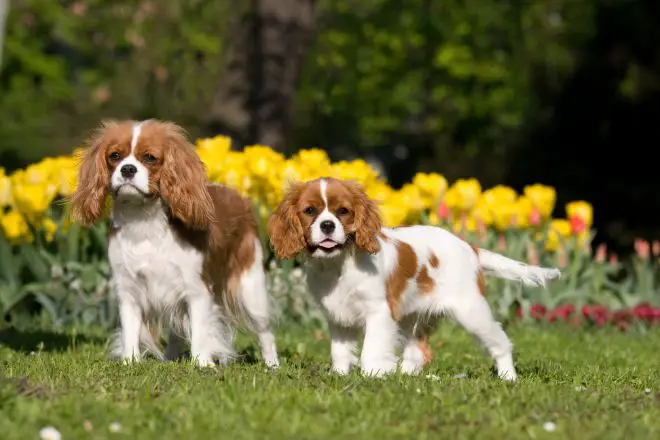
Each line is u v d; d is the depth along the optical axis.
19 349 10.48
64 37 25.00
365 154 37.59
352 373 8.14
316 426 6.23
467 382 7.73
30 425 6.06
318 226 8.26
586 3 31.31
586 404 6.96
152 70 23.83
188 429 6.05
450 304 8.83
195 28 23.80
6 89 26.03
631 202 28.06
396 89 30.94
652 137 27.88
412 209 14.13
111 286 12.48
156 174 8.61
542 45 31.67
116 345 9.20
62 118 26.14
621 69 27.92
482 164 33.84
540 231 14.73
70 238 12.77
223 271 9.36
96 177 8.76
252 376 7.69
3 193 13.16
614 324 13.80
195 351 8.81
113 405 6.54
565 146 29.19
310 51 29.38
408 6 30.27
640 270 14.99
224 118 20.67
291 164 12.84
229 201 9.55
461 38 30.59
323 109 30.69
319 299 8.63
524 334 12.88
